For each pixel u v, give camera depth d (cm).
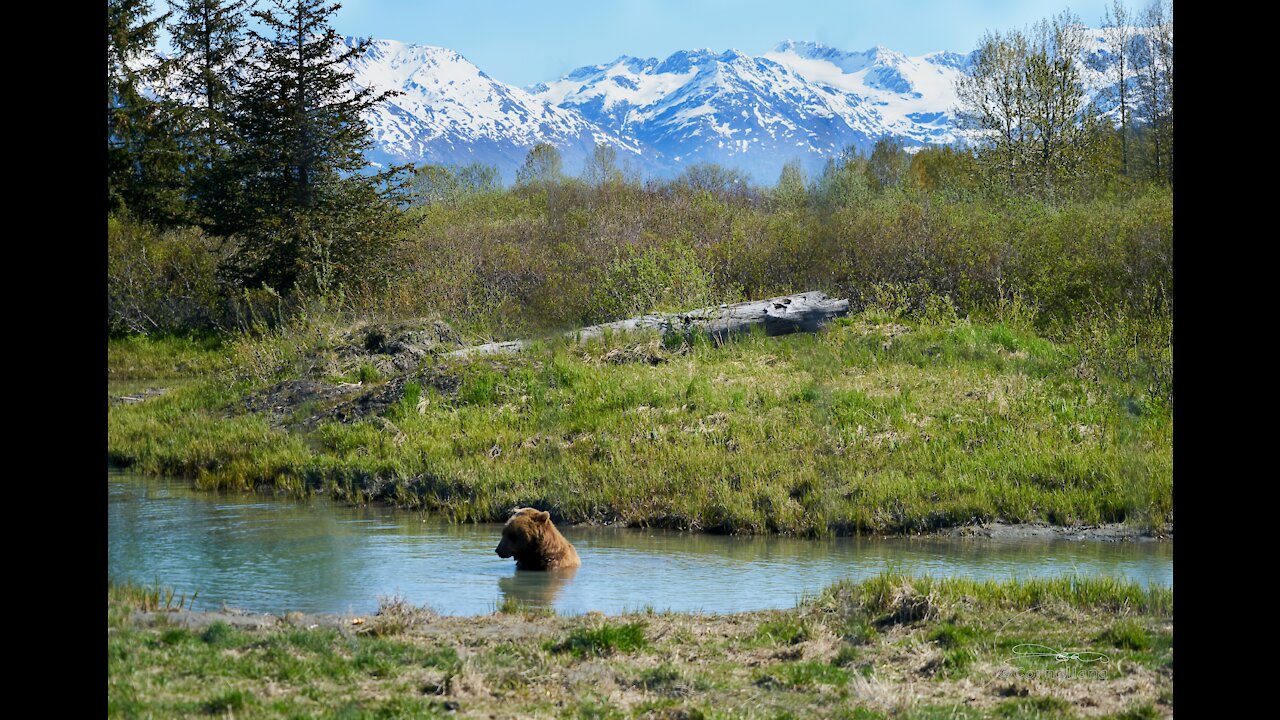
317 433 2809
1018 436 2452
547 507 2212
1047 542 1986
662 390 2814
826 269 4522
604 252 5322
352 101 5512
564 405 2794
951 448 2392
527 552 1745
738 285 4425
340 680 1083
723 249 4797
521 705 1031
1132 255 4128
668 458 2370
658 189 7631
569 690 1089
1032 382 2858
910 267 4394
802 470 2267
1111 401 2669
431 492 2327
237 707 957
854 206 5644
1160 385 2730
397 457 2536
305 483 2506
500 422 2714
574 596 1578
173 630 1198
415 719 964
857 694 1088
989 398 2728
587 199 7425
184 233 6450
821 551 1916
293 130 5322
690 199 6725
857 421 2575
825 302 3731
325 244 5256
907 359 3177
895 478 2225
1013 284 4109
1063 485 2205
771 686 1123
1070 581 1570
